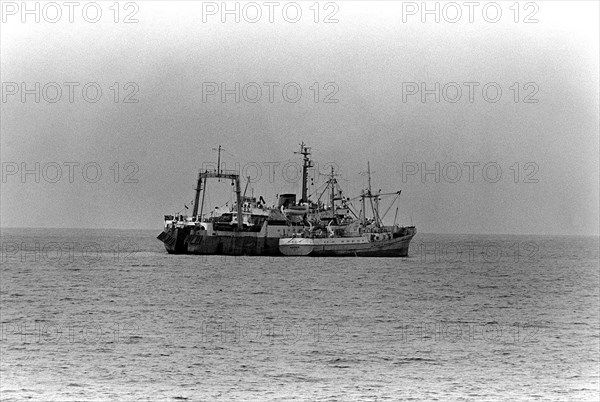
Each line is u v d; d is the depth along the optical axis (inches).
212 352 4018.2
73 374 3523.6
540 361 3912.4
